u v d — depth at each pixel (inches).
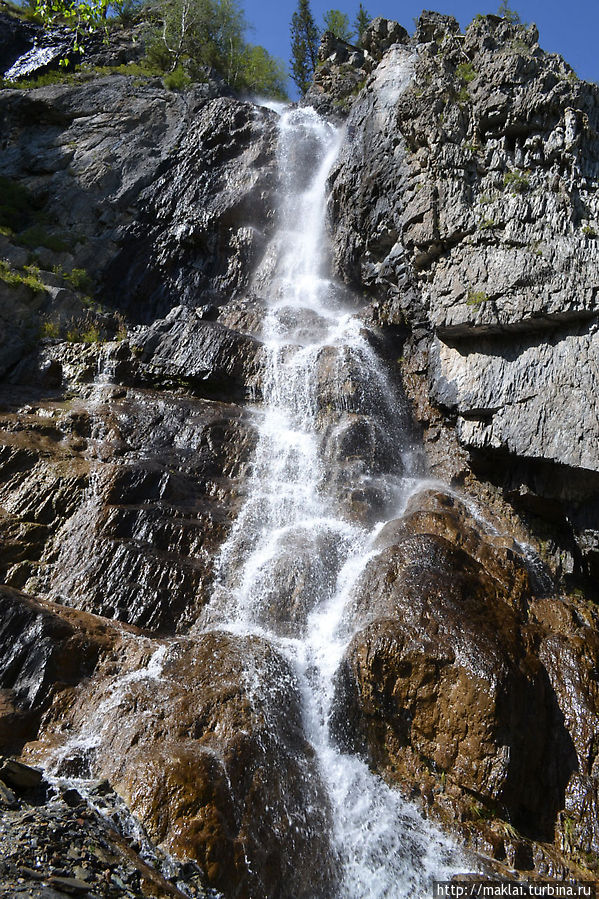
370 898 361.7
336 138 1160.2
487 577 509.7
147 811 324.8
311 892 349.4
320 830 370.9
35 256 948.6
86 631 435.8
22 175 1100.5
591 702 451.2
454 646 435.5
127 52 1450.5
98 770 354.6
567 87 697.6
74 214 1048.2
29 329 791.7
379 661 437.7
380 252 877.2
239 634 458.3
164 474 585.9
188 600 506.6
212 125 1147.9
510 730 411.5
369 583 499.8
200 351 751.7
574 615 523.2
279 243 1010.7
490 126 741.9
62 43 1445.6
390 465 681.6
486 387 668.7
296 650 467.8
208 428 657.6
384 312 828.6
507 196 691.4
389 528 565.0
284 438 673.0
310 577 523.5
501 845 387.9
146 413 667.4
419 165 779.4
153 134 1167.6
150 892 274.8
